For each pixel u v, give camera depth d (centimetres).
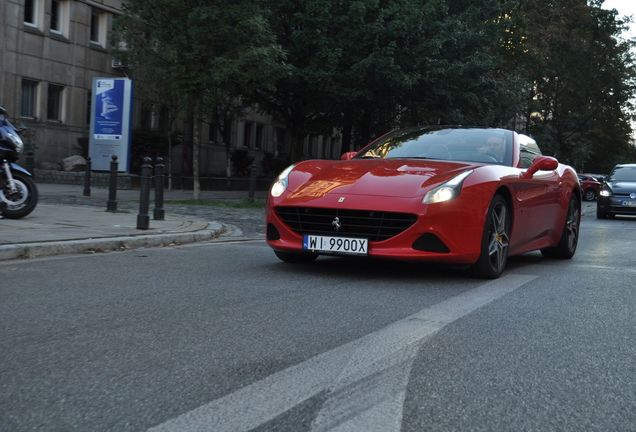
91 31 2519
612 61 4281
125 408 263
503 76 3284
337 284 553
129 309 438
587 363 342
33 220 908
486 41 2389
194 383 294
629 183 1948
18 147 896
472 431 249
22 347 344
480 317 444
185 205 1505
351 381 303
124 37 2019
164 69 1614
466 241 561
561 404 281
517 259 811
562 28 3709
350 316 432
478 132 715
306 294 504
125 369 311
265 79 1534
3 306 438
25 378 296
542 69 3788
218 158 3350
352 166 620
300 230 579
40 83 2292
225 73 1434
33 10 2277
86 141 2341
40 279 539
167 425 247
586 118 4622
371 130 2502
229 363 324
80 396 275
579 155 4756
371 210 547
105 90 1662
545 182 720
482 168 600
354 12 1862
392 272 627
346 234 559
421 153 682
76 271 584
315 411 265
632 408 279
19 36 2194
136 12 1572
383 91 2066
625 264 778
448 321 427
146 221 880
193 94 1562
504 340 383
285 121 2330
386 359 338
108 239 745
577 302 510
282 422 253
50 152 2333
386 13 1905
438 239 550
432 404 277
